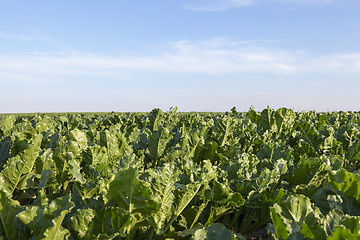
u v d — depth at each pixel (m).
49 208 1.82
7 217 1.88
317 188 2.93
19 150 3.51
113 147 3.29
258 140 4.93
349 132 5.05
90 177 2.51
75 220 1.89
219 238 1.68
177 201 2.31
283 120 6.11
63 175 2.92
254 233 3.64
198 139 4.12
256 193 2.73
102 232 1.91
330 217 1.73
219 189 2.46
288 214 1.86
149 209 1.99
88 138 4.16
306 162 3.13
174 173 2.17
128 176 1.92
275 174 2.94
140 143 4.46
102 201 2.11
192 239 1.67
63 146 2.97
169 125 6.19
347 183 2.33
